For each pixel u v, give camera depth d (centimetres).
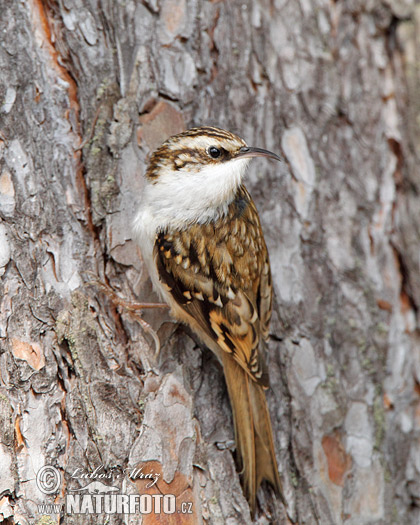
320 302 635
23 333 530
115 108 591
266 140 643
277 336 620
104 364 541
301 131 654
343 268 651
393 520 629
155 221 579
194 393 575
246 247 589
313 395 613
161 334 580
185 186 572
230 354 574
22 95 566
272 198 640
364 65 691
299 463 591
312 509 584
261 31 650
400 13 699
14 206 546
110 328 558
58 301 542
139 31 609
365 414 636
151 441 531
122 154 588
